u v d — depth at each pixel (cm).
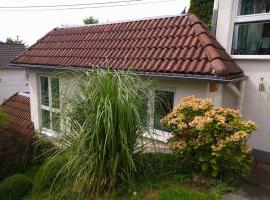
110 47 665
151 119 416
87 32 803
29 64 783
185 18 622
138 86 399
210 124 365
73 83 416
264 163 534
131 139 383
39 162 653
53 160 414
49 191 418
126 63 573
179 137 408
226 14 574
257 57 543
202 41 520
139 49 602
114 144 370
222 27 583
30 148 673
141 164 407
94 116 365
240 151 374
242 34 576
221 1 579
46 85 823
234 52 586
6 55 2130
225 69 450
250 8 563
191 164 423
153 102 419
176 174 412
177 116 407
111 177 385
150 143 414
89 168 374
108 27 768
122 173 392
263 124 559
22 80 2075
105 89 375
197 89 493
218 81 444
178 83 518
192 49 515
